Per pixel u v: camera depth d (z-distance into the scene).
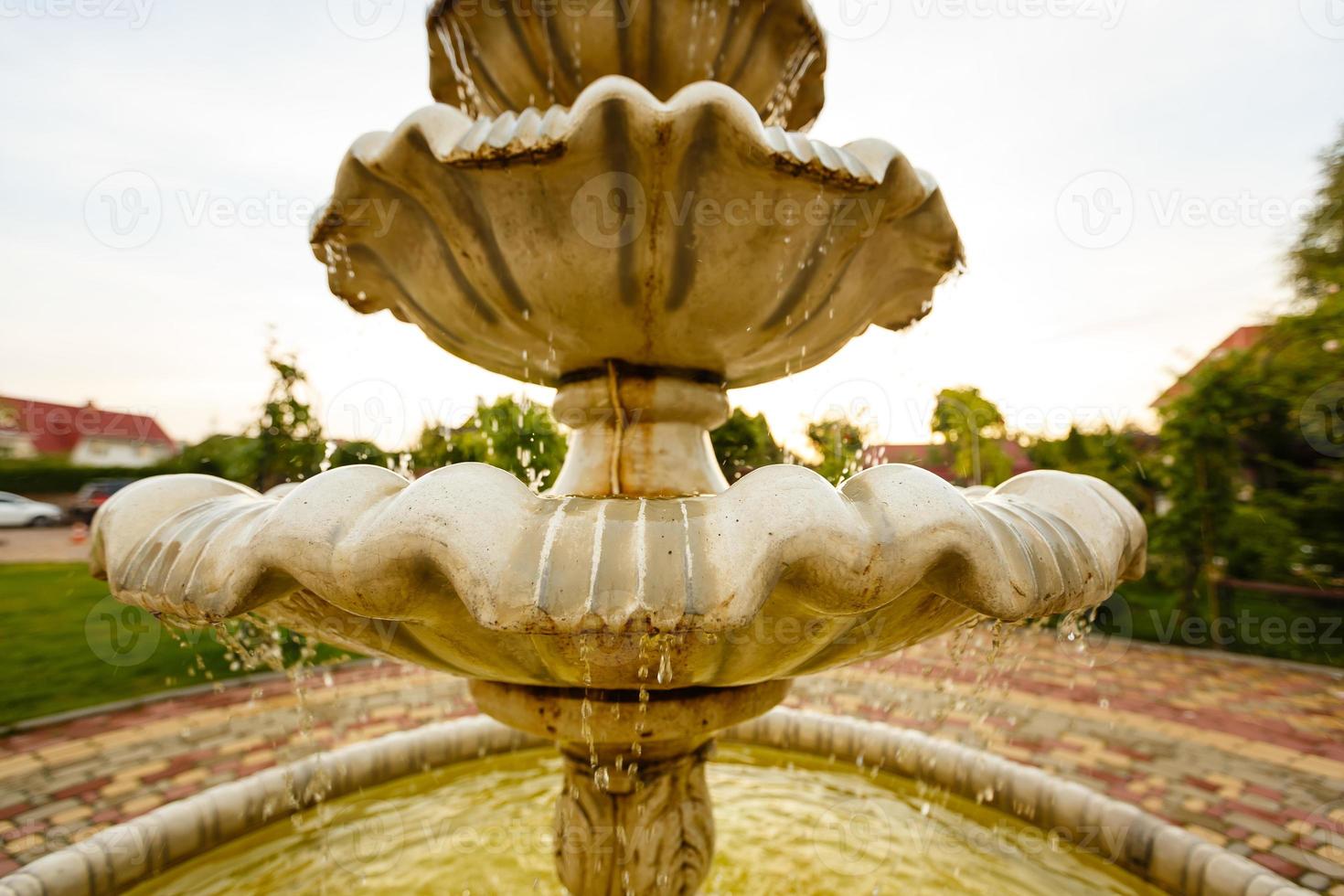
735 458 3.96
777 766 3.96
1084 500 1.86
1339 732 4.97
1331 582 7.77
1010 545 1.48
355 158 1.86
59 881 2.26
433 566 1.29
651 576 1.23
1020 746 4.70
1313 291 8.38
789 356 2.42
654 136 1.58
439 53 2.66
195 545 1.59
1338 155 8.17
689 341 2.11
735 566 1.23
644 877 2.16
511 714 2.07
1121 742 4.77
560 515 1.34
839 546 1.26
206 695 5.88
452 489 1.32
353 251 2.24
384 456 4.83
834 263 2.02
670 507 1.38
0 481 15.13
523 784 3.71
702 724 2.01
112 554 1.80
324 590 1.34
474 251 1.92
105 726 5.04
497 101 2.64
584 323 2.04
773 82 2.58
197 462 6.33
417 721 5.21
